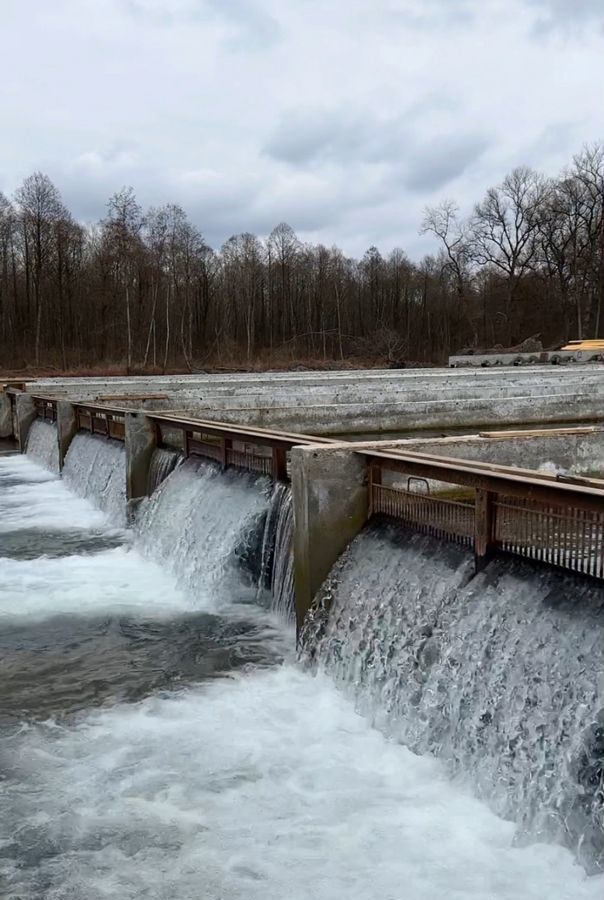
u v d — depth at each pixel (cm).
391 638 697
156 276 6644
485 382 2275
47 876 487
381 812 549
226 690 753
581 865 477
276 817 546
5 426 2819
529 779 528
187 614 971
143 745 647
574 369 3158
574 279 6506
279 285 8288
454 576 670
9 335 6431
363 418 1758
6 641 888
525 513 610
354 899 463
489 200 6594
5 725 685
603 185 6128
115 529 1460
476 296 7694
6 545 1336
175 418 1341
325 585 807
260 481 1030
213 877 485
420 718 635
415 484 1016
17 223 6569
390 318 8569
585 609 541
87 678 785
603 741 484
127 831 531
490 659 591
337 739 655
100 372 5166
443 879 478
